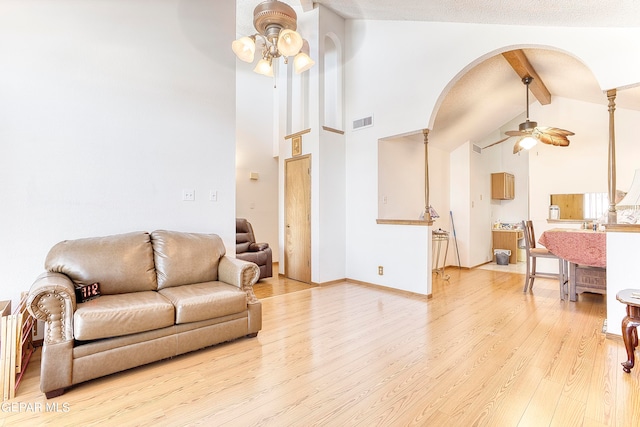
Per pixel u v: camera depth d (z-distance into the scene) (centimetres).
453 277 512
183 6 310
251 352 233
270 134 668
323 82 452
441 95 376
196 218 318
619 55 258
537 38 303
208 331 231
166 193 300
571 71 402
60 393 178
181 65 309
